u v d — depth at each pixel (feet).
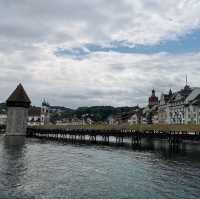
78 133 338.75
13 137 376.07
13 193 99.55
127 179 120.06
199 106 364.58
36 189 104.68
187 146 244.83
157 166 149.07
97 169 142.20
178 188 104.99
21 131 414.00
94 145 273.75
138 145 270.46
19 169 139.74
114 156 189.16
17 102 413.80
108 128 305.73
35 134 415.85
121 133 285.23
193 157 180.96
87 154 200.54
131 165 153.07
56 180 118.11
